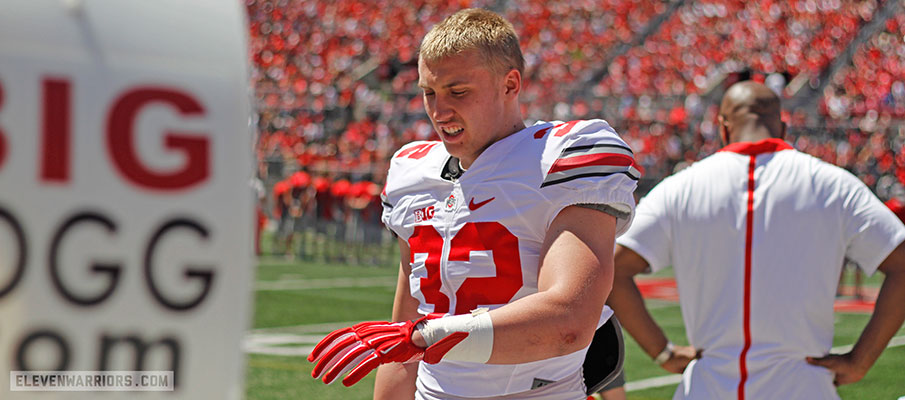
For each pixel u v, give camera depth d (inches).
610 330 85.5
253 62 917.8
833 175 98.0
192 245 44.4
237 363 45.5
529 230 72.8
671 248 101.1
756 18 956.0
